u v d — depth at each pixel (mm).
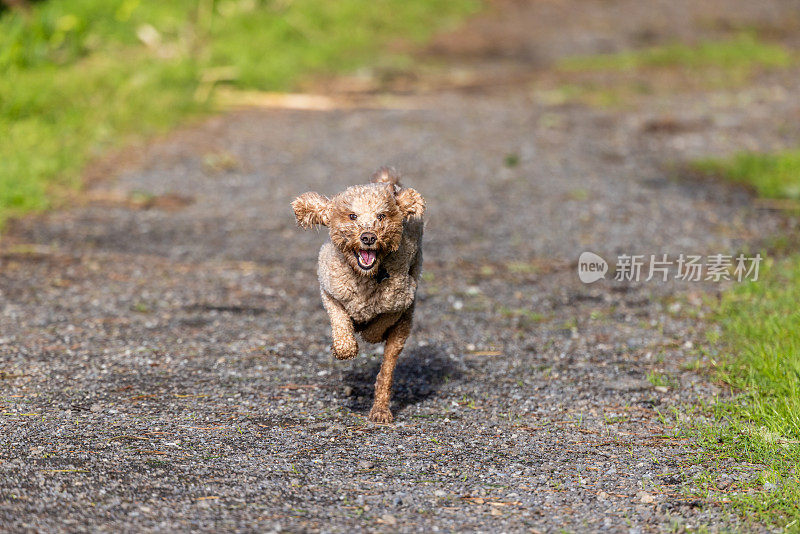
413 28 45094
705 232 18625
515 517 8383
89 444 9578
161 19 35562
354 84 34719
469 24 47625
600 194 21469
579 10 51844
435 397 11461
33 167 21203
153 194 21078
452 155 24922
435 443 10086
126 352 12508
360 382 11859
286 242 18172
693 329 13789
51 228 18359
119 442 9672
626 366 12492
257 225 19172
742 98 31688
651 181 22469
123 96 27484
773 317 13328
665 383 11820
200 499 8438
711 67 37344
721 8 52312
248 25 38750
